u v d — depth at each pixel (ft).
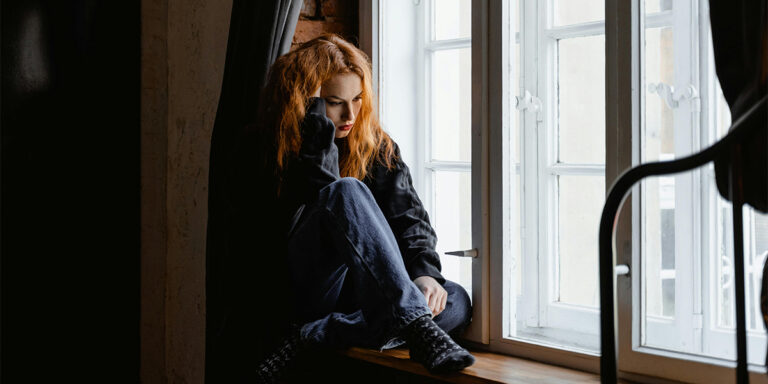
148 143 8.16
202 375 8.50
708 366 5.41
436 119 8.15
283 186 6.49
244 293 6.66
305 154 6.47
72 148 7.72
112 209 8.00
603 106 7.23
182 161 8.32
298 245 6.44
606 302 3.76
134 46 8.07
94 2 7.75
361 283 6.01
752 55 4.43
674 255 6.71
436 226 8.16
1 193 7.30
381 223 6.25
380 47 7.98
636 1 5.82
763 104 3.26
